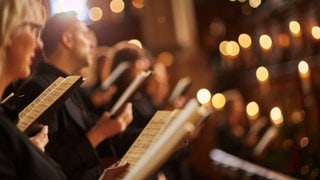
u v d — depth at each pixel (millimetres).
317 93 7434
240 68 12125
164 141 1936
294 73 8812
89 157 3178
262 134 7023
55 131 3137
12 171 1862
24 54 2018
